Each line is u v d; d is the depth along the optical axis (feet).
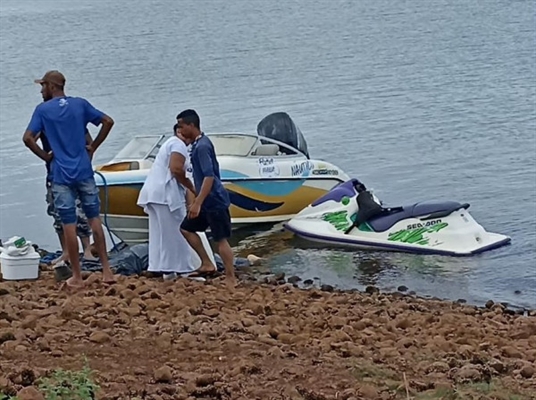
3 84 152.25
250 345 26.73
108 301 32.45
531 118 104.42
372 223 55.26
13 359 24.00
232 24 272.72
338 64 162.81
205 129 102.53
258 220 59.16
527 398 22.62
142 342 26.35
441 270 50.08
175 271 41.39
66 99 34.65
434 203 54.95
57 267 37.45
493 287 47.14
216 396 21.44
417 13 277.85
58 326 28.04
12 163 83.35
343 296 41.50
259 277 48.42
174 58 183.01
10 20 329.31
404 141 92.07
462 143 90.58
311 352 26.76
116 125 105.91
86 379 20.84
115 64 174.50
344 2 341.62
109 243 54.49
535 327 34.76
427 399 22.12
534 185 72.08
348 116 108.17
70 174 34.68
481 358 26.91
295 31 240.73
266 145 59.98
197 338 27.20
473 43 192.03
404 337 30.68
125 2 422.00
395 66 157.89
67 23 302.25
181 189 41.04
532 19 240.32
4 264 37.50
